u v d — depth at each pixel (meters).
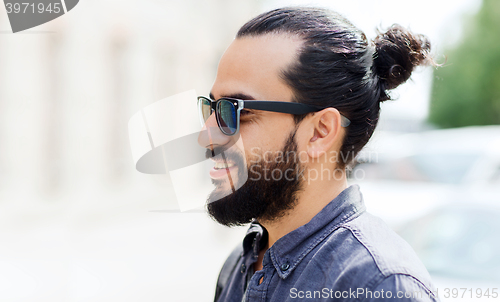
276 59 0.96
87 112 7.92
